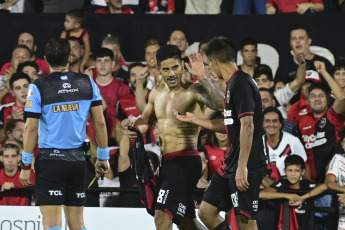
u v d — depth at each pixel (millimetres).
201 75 12930
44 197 12508
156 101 13727
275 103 19844
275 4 22281
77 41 20734
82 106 12688
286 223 15398
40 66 21047
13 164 16812
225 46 12664
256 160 12438
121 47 21312
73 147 12656
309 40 20547
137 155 13602
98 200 16172
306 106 19047
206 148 17438
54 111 12500
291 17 20953
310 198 15461
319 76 20203
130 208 15453
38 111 12469
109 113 19484
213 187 12938
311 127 18578
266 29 21000
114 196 16547
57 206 12570
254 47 20344
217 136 17531
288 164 16094
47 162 12500
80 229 12922
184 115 13273
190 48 21172
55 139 12539
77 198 12867
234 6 22609
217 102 12906
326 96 18438
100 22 21344
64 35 21328
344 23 20812
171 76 13234
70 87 12625
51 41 12719
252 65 20500
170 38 20719
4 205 15352
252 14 21125
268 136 17516
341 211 15453
